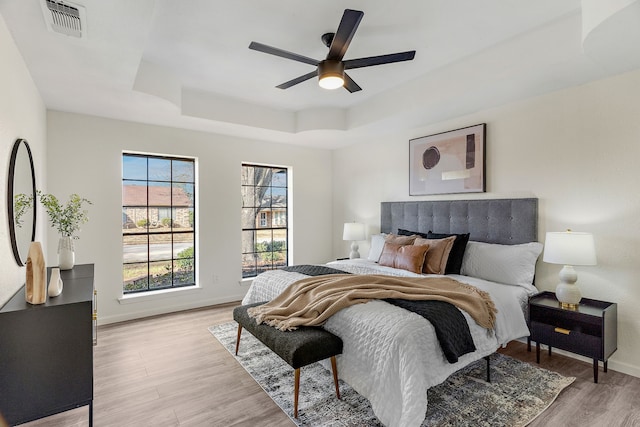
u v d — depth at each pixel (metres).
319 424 1.94
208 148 4.35
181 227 4.38
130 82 2.67
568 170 2.84
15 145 2.05
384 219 4.52
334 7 2.17
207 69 3.10
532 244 2.99
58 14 1.77
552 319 2.63
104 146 3.65
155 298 3.98
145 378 2.48
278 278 3.11
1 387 1.59
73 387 1.74
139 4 1.69
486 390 2.27
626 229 2.53
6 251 1.90
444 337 1.96
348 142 4.98
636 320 2.48
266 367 2.64
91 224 3.59
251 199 5.00
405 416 1.68
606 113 2.62
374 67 3.10
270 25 2.38
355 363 2.06
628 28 1.76
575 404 2.12
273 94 3.76
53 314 1.69
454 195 3.73
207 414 2.05
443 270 3.19
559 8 2.19
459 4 2.14
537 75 2.56
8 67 1.92
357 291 2.34
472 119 3.55
